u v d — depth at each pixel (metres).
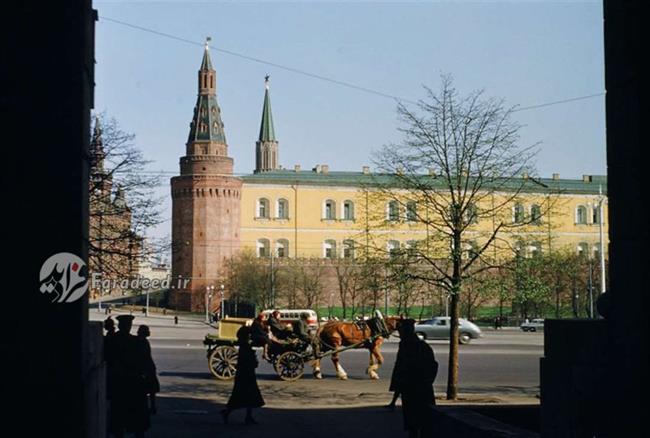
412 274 22.56
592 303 66.31
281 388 25.66
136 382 12.75
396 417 18.50
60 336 7.17
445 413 11.07
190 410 19.53
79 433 7.15
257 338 24.98
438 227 22.61
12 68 7.25
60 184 7.25
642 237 6.82
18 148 7.23
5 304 7.13
